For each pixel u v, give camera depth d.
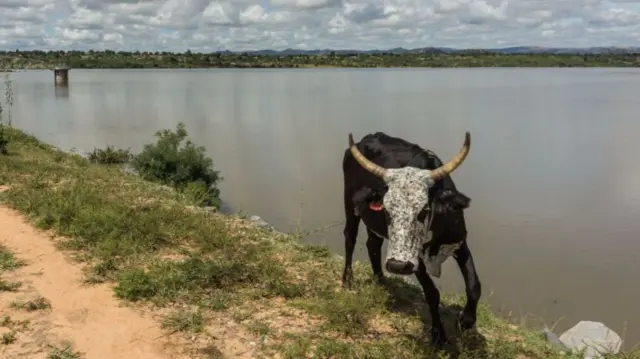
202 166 15.27
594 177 19.44
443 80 116.88
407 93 70.50
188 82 106.06
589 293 9.97
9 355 5.09
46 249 7.59
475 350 5.80
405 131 31.45
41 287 6.46
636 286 10.23
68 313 5.91
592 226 13.86
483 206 15.73
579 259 11.56
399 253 5.18
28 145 17.53
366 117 39.75
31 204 9.24
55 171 12.47
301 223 13.52
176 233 8.43
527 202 16.11
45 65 116.38
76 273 6.88
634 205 15.79
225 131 31.92
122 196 10.43
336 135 30.17
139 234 8.07
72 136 29.02
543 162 22.45
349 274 7.27
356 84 97.62
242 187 17.42
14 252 7.45
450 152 24.33
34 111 43.19
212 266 7.04
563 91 75.00
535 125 35.34
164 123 35.81
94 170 13.70
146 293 6.36
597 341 6.89
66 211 8.73
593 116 41.38
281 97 62.25
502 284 10.32
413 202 5.25
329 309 6.16
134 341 5.43
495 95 66.38
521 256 11.78
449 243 5.73
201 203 12.39
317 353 5.36
